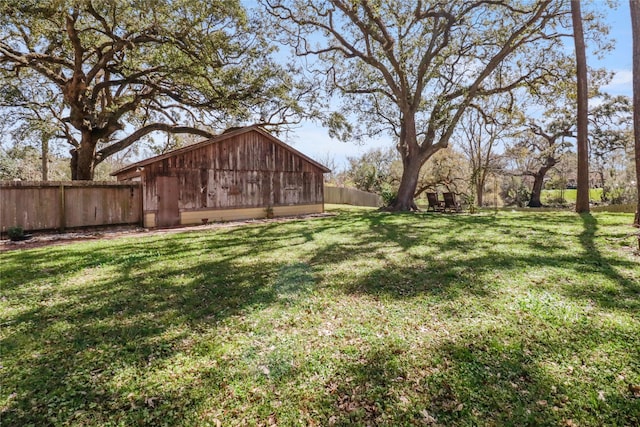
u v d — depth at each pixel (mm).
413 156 16141
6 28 12328
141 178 11805
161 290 4305
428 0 13352
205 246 7316
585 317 3150
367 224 10422
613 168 27484
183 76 13766
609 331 2863
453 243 6785
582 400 2059
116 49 12797
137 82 14305
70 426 1970
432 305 3574
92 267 5547
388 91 17203
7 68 13914
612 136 23422
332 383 2324
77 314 3576
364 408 2080
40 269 5484
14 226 9562
